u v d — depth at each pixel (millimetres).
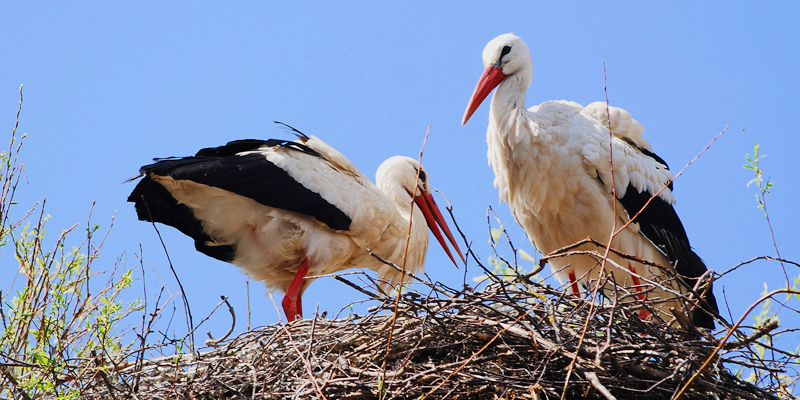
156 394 9320
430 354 9578
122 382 9453
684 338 9555
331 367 9133
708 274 9969
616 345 8891
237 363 9688
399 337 9430
